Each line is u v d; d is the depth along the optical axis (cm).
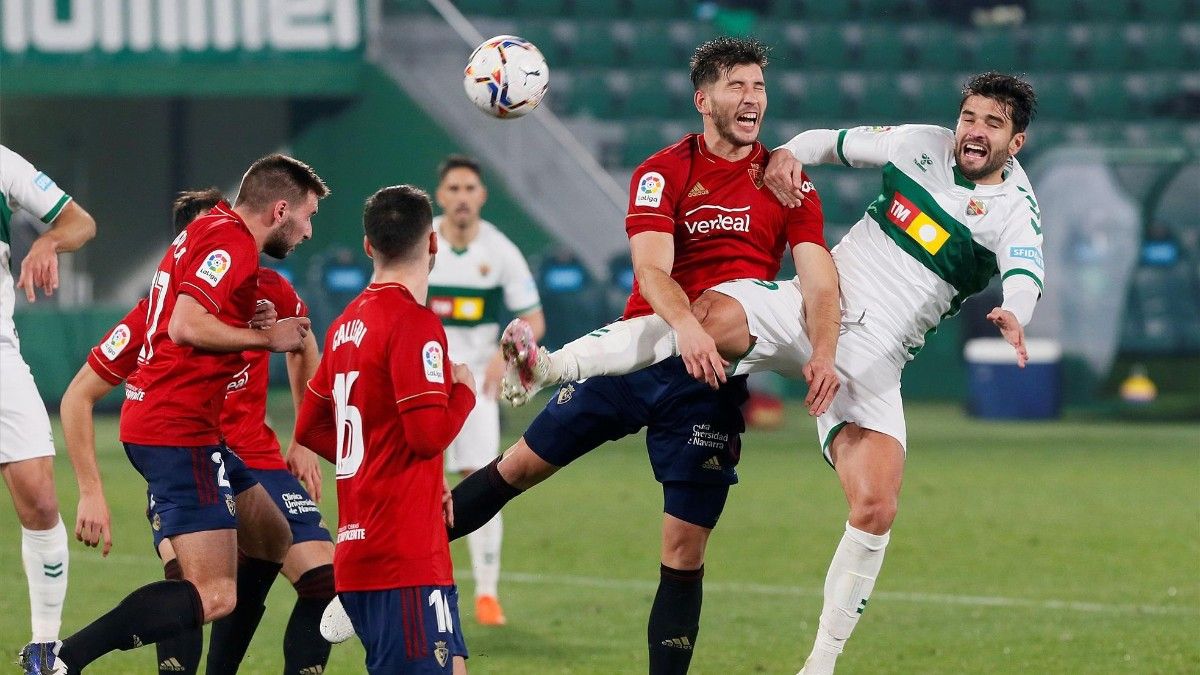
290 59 5778
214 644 1681
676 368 1694
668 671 1730
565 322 5509
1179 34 7188
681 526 1727
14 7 5531
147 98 6372
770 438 4772
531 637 2147
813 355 1622
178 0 5641
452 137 5881
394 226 1410
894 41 7125
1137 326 5766
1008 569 2672
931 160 1758
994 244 1748
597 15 7094
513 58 1709
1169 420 5294
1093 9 7244
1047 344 5431
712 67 1669
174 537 1556
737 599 2430
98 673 1897
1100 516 3241
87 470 1614
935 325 1809
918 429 5022
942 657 2008
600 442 1744
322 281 5512
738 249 1708
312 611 1672
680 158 1698
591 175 5794
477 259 2508
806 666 1727
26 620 2211
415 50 5897
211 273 1523
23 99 6297
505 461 1745
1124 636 2130
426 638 1370
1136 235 5816
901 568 2688
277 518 1661
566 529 3120
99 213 6400
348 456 1395
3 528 3098
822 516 3256
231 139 6350
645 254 1645
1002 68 7106
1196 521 3170
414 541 1377
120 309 5422
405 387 1357
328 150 5975
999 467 4047
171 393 1566
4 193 1738
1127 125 6831
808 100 6888
